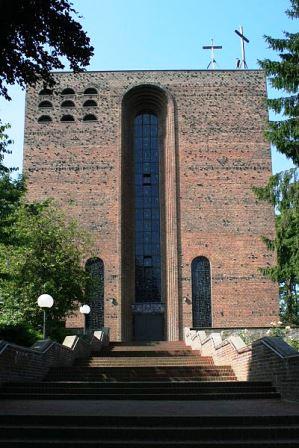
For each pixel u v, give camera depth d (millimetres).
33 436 9719
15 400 13602
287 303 43375
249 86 39000
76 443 9109
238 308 34938
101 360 21516
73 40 10023
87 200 36719
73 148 37719
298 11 22859
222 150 37719
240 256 35875
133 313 36656
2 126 22203
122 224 36719
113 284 35469
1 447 9109
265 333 30953
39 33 9695
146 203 38500
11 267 26031
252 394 13859
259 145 37844
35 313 25953
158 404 12625
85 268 34156
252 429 9695
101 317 35094
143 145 39656
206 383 14789
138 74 39406
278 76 22625
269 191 23250
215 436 9617
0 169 23141
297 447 9094
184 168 37406
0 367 14500
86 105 38719
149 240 37875
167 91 38969
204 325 35094
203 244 36125
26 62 10016
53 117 38281
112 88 39156
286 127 22516
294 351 13602
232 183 37125
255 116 38406
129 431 9672
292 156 22906
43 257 26609
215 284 35344
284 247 23281
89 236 31844
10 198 23328
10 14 9070
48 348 18172
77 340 22672
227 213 36625
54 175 37062
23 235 24969
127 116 39562
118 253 35938
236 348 17719
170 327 35281
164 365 20312
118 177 37219
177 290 35438
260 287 35281
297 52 22719
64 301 26906
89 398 13859
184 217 36562
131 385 14859
